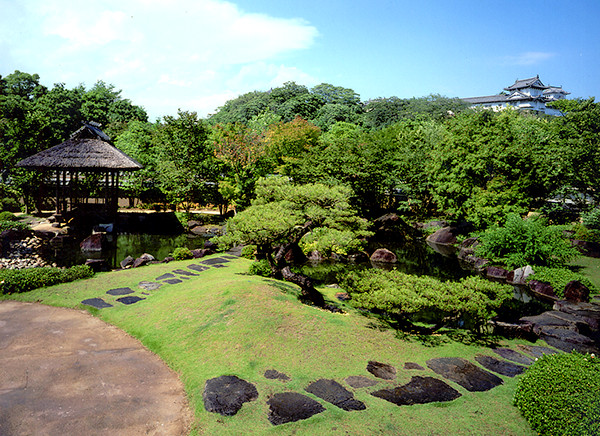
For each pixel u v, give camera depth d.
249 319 13.49
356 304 15.03
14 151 37.22
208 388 10.01
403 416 9.40
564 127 44.84
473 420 9.49
